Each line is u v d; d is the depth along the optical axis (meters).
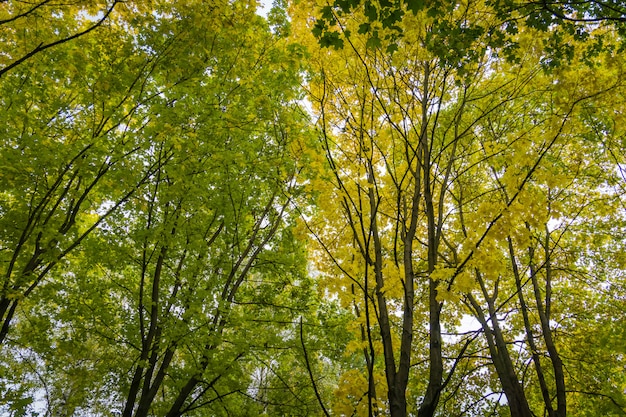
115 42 5.44
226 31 5.71
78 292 6.55
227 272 6.70
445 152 6.05
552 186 3.29
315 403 6.97
